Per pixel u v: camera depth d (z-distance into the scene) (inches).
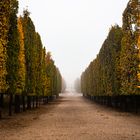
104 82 2338.8
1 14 1106.7
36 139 679.1
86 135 745.6
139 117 1326.3
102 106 2442.2
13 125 999.6
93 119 1227.9
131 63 1546.5
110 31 2063.2
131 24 1562.5
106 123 1060.5
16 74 1391.5
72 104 2839.6
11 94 1417.3
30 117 1331.2
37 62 2213.3
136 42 1530.5
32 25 1936.5
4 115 1434.5
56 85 4650.6
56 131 829.8
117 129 877.2
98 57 2920.8
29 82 1862.7
